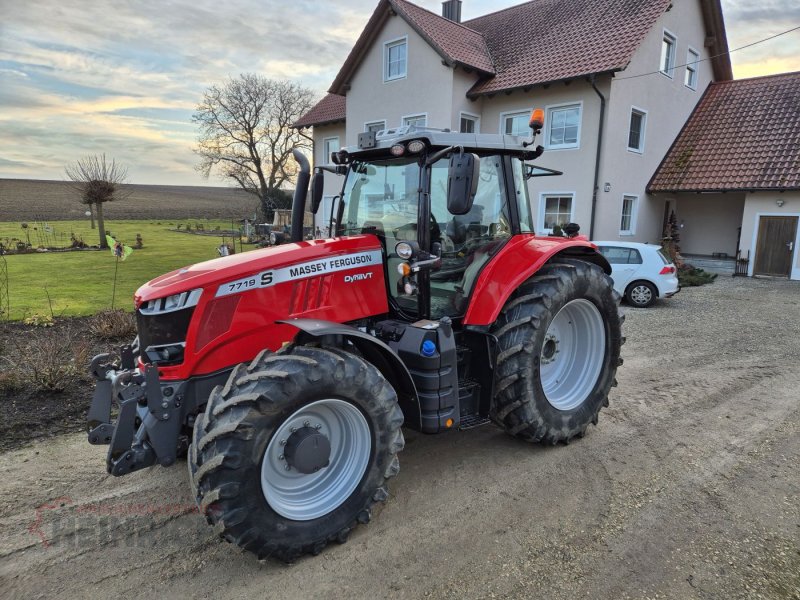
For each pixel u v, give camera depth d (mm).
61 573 2645
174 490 3422
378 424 2900
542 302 3752
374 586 2564
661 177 16172
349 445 2959
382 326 3512
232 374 2697
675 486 3492
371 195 3830
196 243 22562
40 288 10625
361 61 17656
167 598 2486
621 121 14289
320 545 2762
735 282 14109
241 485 2480
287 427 2734
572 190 14617
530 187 15477
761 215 14812
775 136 15445
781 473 3678
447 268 3693
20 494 3359
